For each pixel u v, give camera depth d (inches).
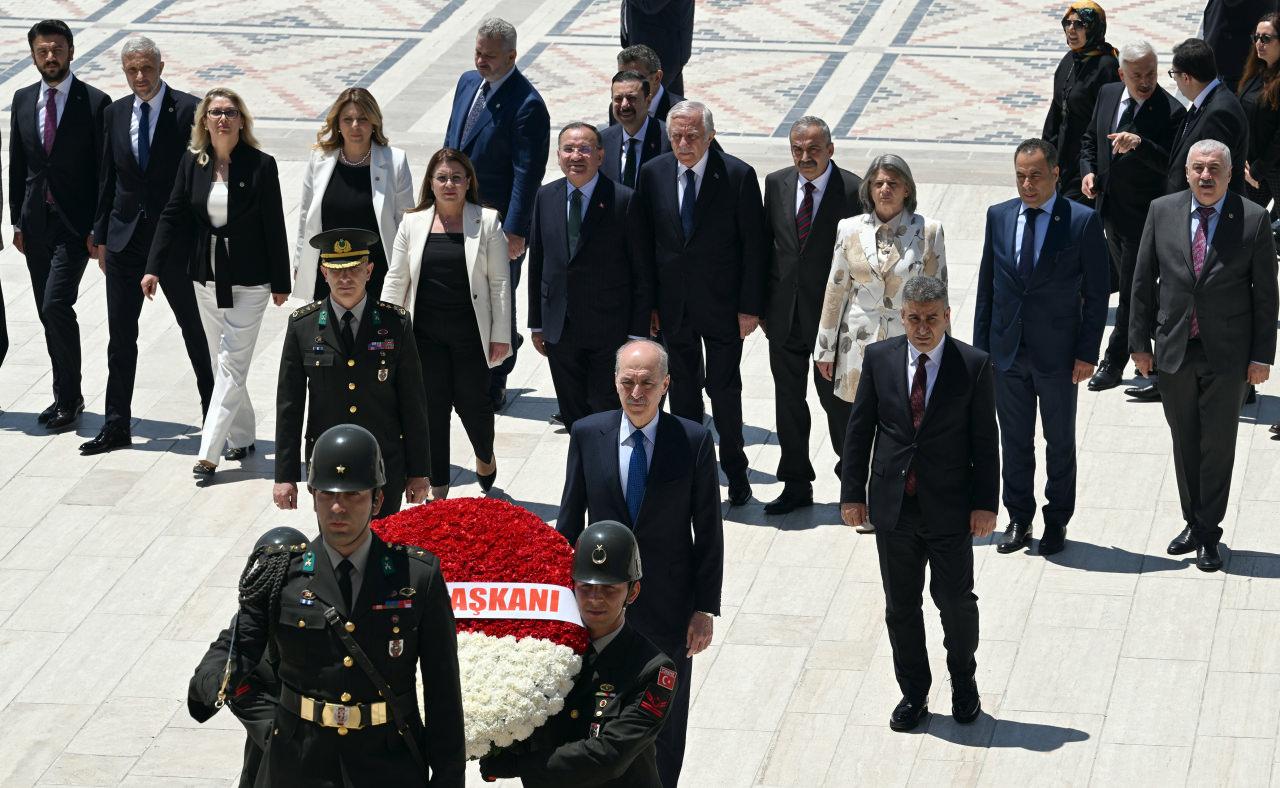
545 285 597.6
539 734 344.2
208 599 550.9
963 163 900.0
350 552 327.3
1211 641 512.7
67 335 663.8
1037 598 538.3
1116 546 567.5
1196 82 639.1
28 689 503.5
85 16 1166.3
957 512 455.8
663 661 340.8
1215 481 546.9
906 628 471.5
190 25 1146.7
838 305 551.8
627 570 337.1
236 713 335.9
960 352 453.1
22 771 467.2
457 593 346.0
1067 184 714.2
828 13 1157.1
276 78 1047.6
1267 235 531.8
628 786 354.9
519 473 630.5
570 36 1120.8
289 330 512.7
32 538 586.9
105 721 489.4
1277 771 453.7
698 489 424.2
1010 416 560.7
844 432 580.1
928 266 543.2
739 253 585.6
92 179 660.1
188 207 621.0
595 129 584.1
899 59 1066.7
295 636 325.1
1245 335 537.0
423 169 899.4
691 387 603.8
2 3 1190.9
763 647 518.3
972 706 477.4
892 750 469.1
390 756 329.1
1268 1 821.9
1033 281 547.8
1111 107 671.1
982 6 1164.5
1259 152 727.1
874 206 546.3
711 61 1066.7
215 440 622.8
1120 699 486.9
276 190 616.7
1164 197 546.3
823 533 584.7
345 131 605.0
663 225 582.2
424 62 1074.7
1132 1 1146.0
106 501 611.8
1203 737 468.8
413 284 576.7
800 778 458.6
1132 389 671.1
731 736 477.1
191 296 639.8
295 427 514.6
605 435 425.7
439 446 593.0
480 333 582.2
